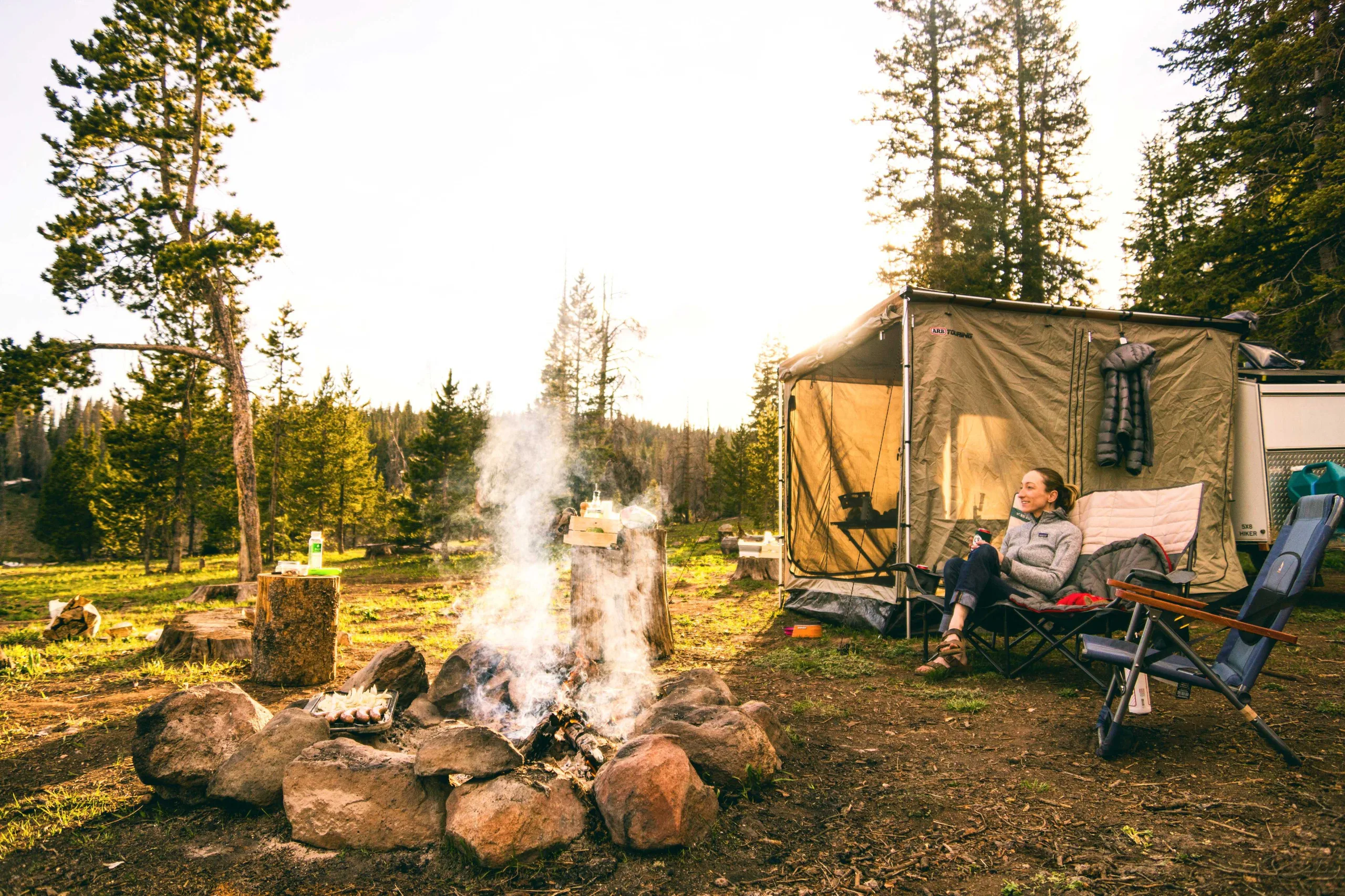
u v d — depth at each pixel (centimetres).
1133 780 274
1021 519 491
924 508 564
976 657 504
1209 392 638
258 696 430
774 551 1017
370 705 309
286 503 2823
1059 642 417
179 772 266
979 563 444
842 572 755
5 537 5619
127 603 1132
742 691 432
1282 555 308
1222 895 192
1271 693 380
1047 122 2323
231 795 259
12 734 365
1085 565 449
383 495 3180
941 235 2108
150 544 2484
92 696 443
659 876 216
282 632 455
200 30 1322
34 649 599
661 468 4206
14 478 7119
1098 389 614
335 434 2848
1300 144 1252
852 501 798
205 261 1266
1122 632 561
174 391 2191
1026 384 598
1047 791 268
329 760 250
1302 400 689
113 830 253
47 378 1250
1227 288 1313
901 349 686
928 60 2169
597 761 282
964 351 586
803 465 779
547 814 232
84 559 4091
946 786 276
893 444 818
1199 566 595
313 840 238
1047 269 2169
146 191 1335
